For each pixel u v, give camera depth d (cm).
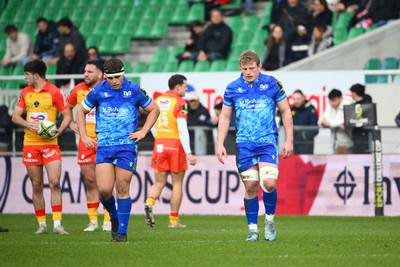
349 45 4916
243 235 2834
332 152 4056
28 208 4319
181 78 3400
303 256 2067
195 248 2273
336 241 2497
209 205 4125
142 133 2466
